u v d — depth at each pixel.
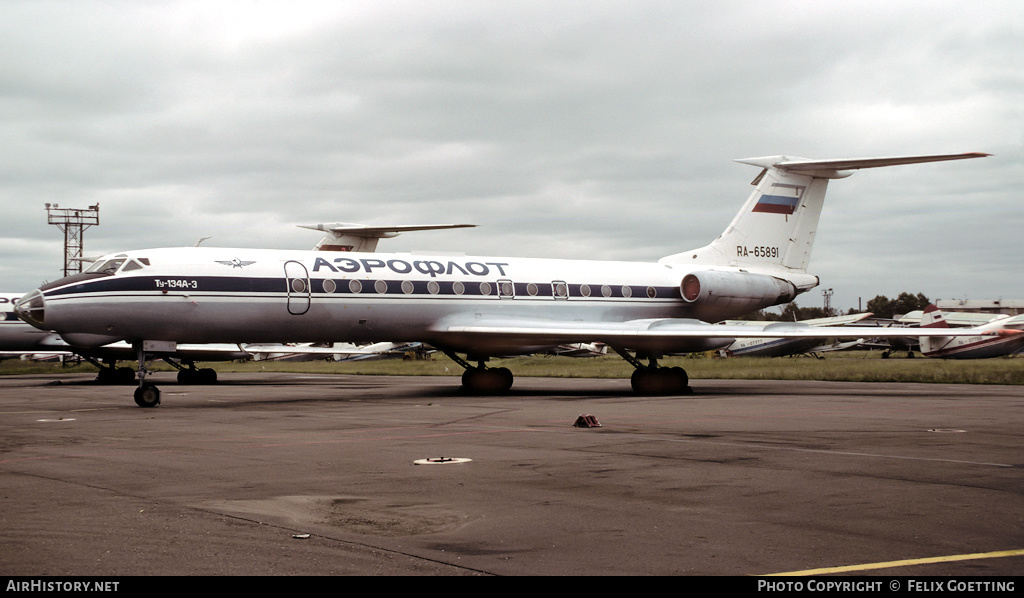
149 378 41.38
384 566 6.24
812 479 9.55
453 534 7.14
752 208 30.39
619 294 27.67
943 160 25.19
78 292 20.22
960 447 12.13
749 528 7.29
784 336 23.61
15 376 47.53
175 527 7.41
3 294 38.41
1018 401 21.23
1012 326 44.19
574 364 48.91
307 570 6.14
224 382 37.22
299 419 17.11
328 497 8.70
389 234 41.38
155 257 21.22
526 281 26.22
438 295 24.52
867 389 27.23
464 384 26.89
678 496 8.64
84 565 6.27
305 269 22.73
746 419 16.44
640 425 15.37
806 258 31.38
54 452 12.17
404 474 10.05
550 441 13.07
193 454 11.88
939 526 7.34
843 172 31.27
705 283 28.22
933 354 50.03
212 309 21.36
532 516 7.78
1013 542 6.82
